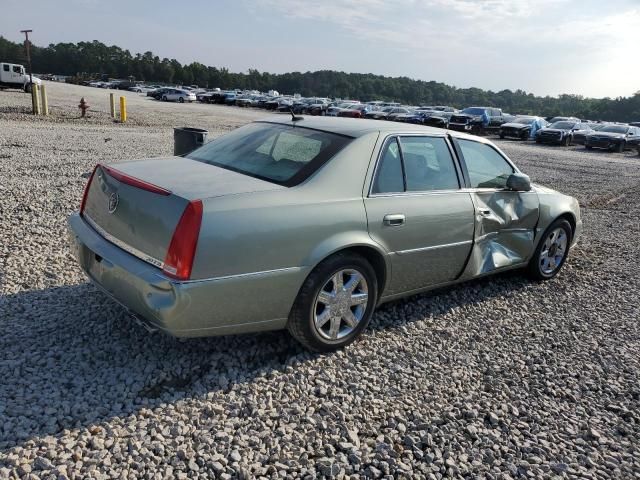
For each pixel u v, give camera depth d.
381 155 3.99
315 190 3.56
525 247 5.43
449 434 3.09
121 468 2.56
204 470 2.61
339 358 3.79
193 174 3.60
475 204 4.64
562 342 4.45
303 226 3.38
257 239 3.20
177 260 3.01
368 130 4.06
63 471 2.48
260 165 3.82
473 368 3.89
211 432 2.89
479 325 4.63
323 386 3.41
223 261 3.10
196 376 3.42
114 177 3.56
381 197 3.89
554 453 3.03
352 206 3.68
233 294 3.17
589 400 3.62
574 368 4.03
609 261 6.95
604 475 2.89
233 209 3.15
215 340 3.84
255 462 2.70
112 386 3.21
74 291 4.43
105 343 3.67
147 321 3.27
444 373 3.78
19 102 27.41
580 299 5.48
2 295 4.23
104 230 3.54
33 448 2.61
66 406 2.95
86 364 3.40
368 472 2.72
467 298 5.21
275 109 50.03
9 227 5.91
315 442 2.89
